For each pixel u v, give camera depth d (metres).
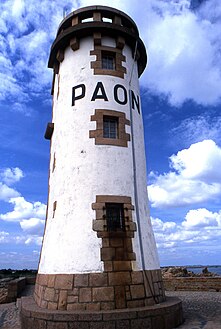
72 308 9.02
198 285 19.92
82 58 12.51
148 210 11.63
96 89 11.88
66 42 13.02
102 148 11.10
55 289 9.52
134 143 11.82
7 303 16.17
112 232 10.04
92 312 8.49
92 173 10.75
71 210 10.48
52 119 14.21
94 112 11.52
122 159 11.21
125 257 9.80
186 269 24.61
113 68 12.78
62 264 9.77
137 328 8.43
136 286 9.51
